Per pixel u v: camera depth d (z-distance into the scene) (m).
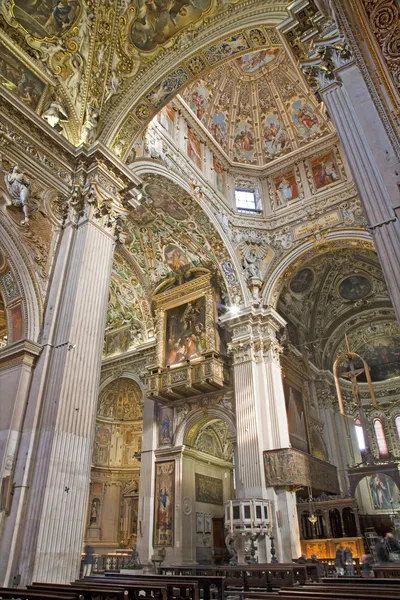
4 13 10.66
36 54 11.43
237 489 15.55
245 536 13.74
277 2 10.63
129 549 19.72
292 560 13.38
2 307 13.33
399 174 5.83
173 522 16.23
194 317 18.47
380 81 6.12
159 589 5.91
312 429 21.00
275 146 20.58
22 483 7.90
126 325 22.25
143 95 12.62
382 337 26.30
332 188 18.38
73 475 8.23
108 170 11.55
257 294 17.69
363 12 6.39
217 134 19.89
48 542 7.45
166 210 17.47
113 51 12.47
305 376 21.48
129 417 23.19
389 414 26.56
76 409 8.74
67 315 9.46
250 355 16.72
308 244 17.89
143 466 17.97
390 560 13.45
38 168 10.52
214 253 18.05
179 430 17.80
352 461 24.05
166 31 12.36
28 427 8.47
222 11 11.66
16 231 9.86
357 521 15.95
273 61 18.89
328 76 7.51
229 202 19.28
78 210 10.97
